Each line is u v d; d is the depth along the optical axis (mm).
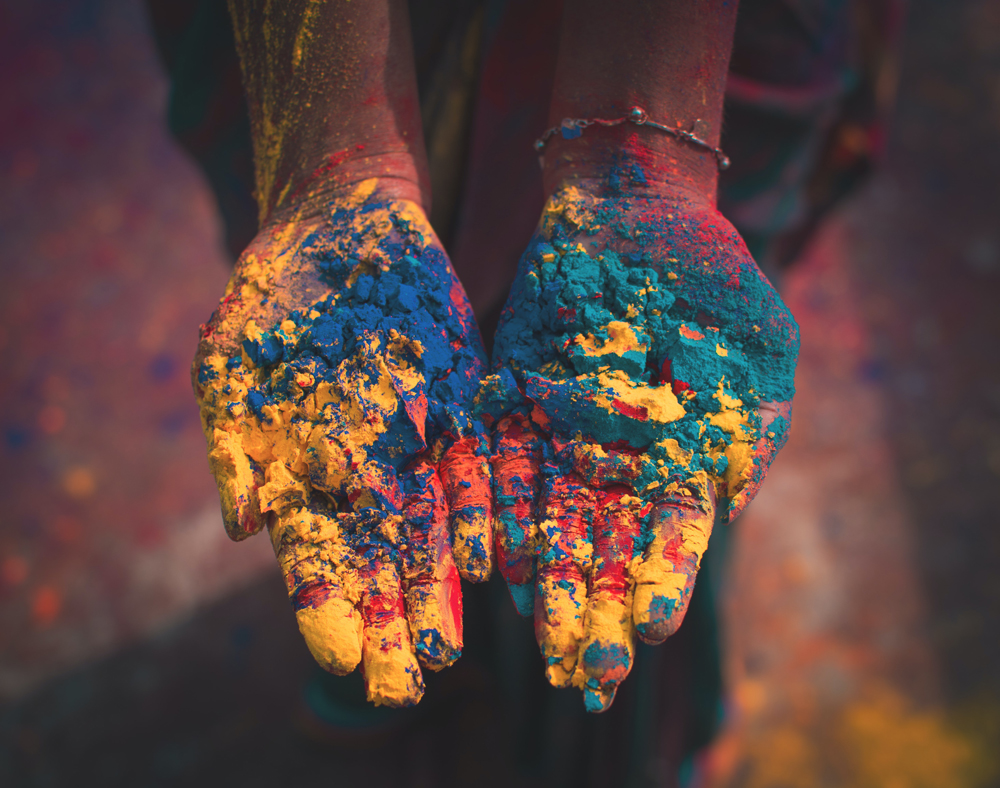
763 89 692
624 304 543
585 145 561
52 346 1138
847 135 859
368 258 557
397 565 521
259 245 567
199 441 1060
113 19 1443
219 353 550
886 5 781
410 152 573
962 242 1205
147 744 881
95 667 923
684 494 518
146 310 1172
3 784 855
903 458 1035
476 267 676
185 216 1257
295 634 944
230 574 979
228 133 722
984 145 1292
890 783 839
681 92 552
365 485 521
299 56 559
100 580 971
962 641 913
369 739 860
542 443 539
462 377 547
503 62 619
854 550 975
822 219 934
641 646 723
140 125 1346
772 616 935
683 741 827
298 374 536
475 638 820
